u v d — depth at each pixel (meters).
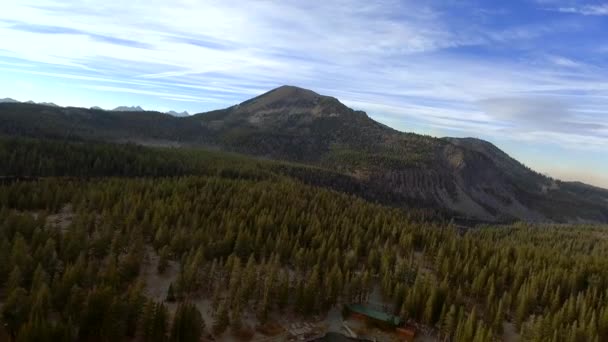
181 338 81.75
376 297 119.94
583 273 131.88
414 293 107.44
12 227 109.25
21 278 85.00
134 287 88.31
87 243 106.06
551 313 107.06
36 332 67.50
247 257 118.50
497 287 122.06
